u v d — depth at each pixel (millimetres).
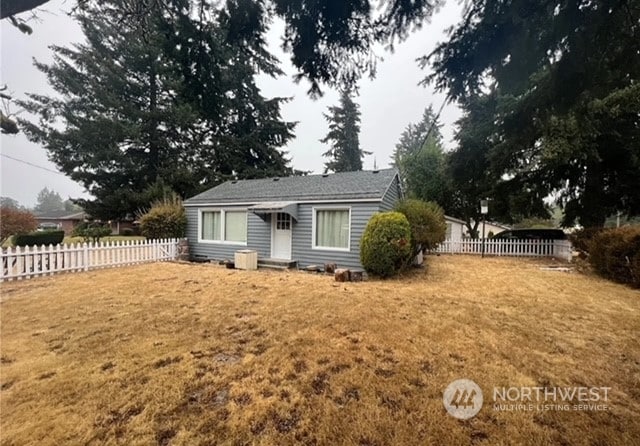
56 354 3332
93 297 5641
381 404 2506
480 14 2740
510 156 13211
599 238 8398
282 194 10875
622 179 11859
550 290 6613
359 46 3074
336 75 3393
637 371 3076
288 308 5012
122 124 17734
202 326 4191
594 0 2467
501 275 8602
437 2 2725
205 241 12250
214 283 6965
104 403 2488
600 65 2863
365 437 2146
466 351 3459
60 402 2496
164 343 3633
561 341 3775
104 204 18672
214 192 13281
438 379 2877
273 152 24609
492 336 3896
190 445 2074
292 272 9164
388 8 2777
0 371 2963
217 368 3059
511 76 3068
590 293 6336
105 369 3020
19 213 17375
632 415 2398
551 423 2303
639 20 2496
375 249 8047
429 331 4031
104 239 18219
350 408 2453
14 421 2264
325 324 4262
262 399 2566
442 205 18922
